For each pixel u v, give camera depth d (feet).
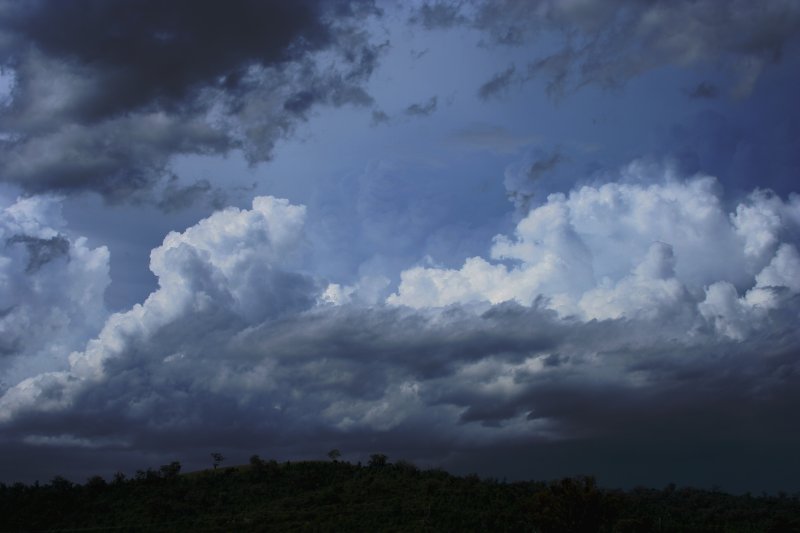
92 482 625.82
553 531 464.65
